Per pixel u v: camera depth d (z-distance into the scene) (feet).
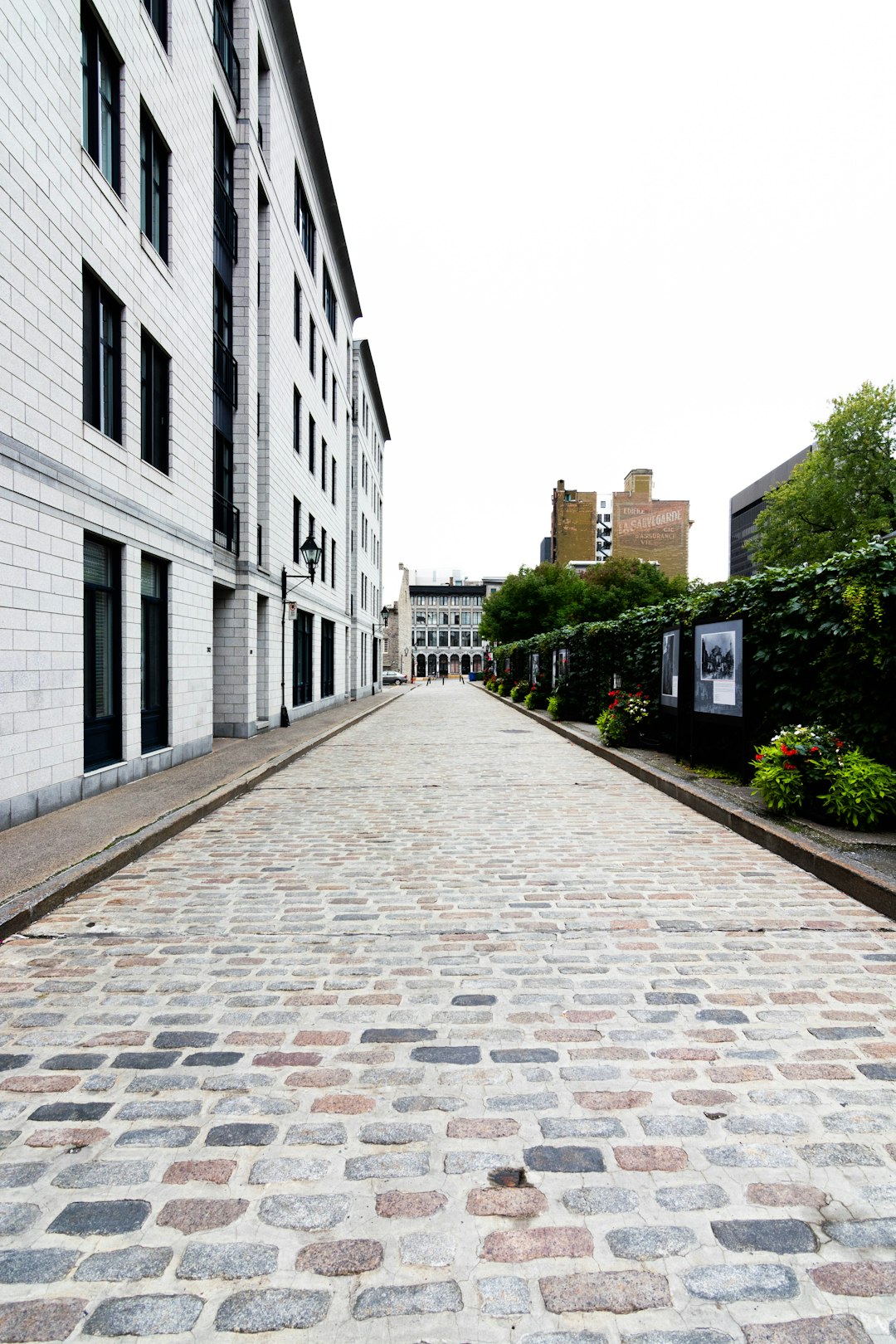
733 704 29.01
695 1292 6.18
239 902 16.30
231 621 50.21
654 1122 8.45
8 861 18.19
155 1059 9.77
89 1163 7.75
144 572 34.40
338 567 95.50
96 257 28.27
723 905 15.96
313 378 76.64
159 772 34.19
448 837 22.48
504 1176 7.55
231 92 49.21
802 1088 9.12
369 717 78.43
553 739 53.31
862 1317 5.97
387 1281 6.29
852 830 20.68
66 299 25.79
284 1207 7.11
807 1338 5.79
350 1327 5.86
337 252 91.35
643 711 42.37
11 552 22.34
